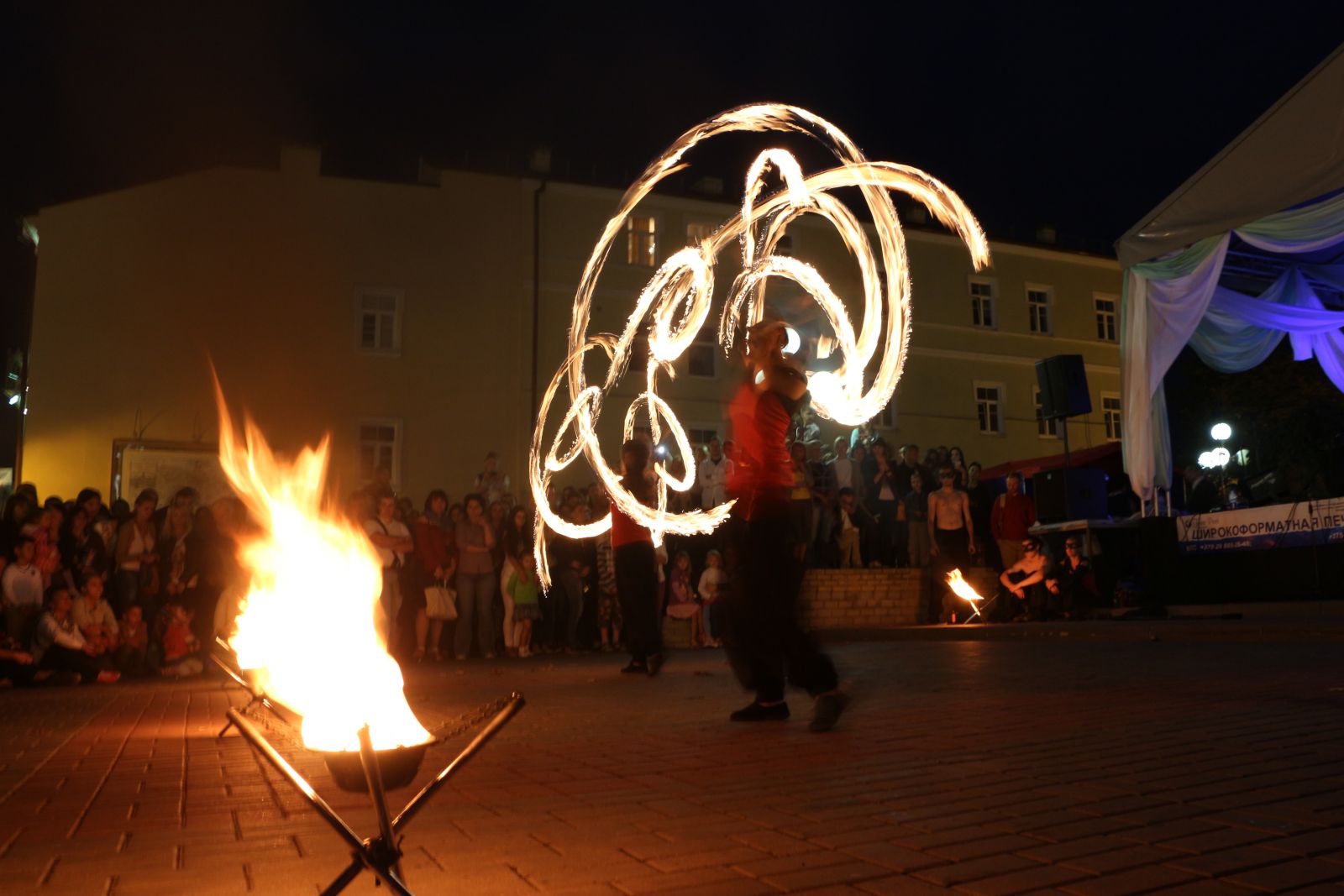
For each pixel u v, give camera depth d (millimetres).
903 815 2885
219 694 8688
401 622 13414
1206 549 14602
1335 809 2848
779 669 5148
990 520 17250
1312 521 13242
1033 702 5672
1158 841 2514
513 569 14430
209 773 3998
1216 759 3678
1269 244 13414
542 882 2273
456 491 28750
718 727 5012
